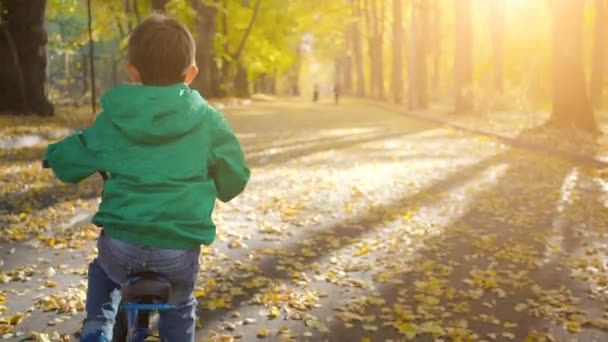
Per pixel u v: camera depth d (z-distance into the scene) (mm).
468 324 4734
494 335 4484
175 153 2428
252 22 42219
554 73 19531
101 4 32938
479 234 7555
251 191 10227
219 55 41281
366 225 7992
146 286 2322
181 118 2424
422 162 14172
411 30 37562
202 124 2486
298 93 92812
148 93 2434
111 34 35312
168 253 2395
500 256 6547
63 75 33469
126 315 2770
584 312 4980
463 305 5098
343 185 10914
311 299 5137
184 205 2406
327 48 78500
